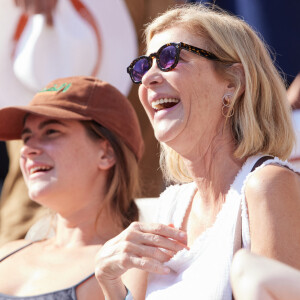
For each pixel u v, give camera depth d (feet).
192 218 21.49
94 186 29.19
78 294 26.08
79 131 29.19
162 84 20.22
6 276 28.07
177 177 23.49
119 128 30.14
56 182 28.32
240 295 12.29
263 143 19.69
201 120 19.90
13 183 39.01
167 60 19.92
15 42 38.27
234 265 12.69
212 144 20.22
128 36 37.01
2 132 32.50
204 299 17.94
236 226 18.39
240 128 19.62
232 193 18.93
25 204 38.24
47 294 26.08
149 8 38.14
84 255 27.86
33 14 37.65
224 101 20.04
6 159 52.39
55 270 27.48
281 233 17.19
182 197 22.71
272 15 37.88
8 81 37.86
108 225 28.99
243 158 19.83
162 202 23.40
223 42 19.83
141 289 23.40
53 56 37.17
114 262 20.42
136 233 20.34
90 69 37.19
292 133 20.10
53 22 37.35
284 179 17.90
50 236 33.30
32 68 37.17
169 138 19.98
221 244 18.47
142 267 19.74
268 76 20.17
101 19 37.06
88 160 29.07
